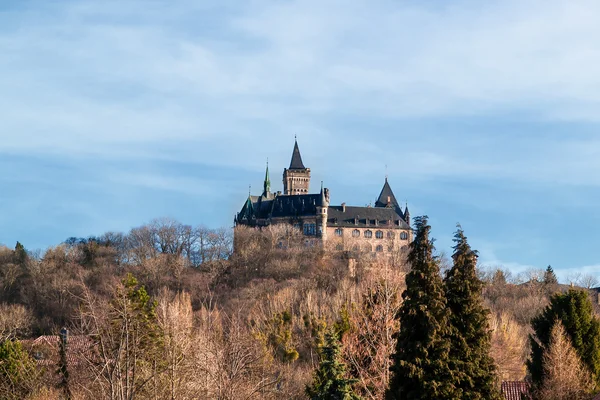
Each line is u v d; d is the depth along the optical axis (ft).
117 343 132.87
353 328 254.47
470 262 200.34
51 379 180.24
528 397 256.52
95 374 129.80
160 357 149.79
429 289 193.06
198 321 247.09
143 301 211.00
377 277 269.85
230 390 147.54
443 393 186.60
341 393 177.47
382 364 214.90
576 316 272.72
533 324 284.00
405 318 195.52
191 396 146.51
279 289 566.36
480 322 196.24
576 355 265.95
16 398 171.53
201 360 155.63
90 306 134.31
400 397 190.90
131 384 126.72
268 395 170.81
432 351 190.60
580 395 247.09
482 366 194.49
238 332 175.52
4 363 183.52
